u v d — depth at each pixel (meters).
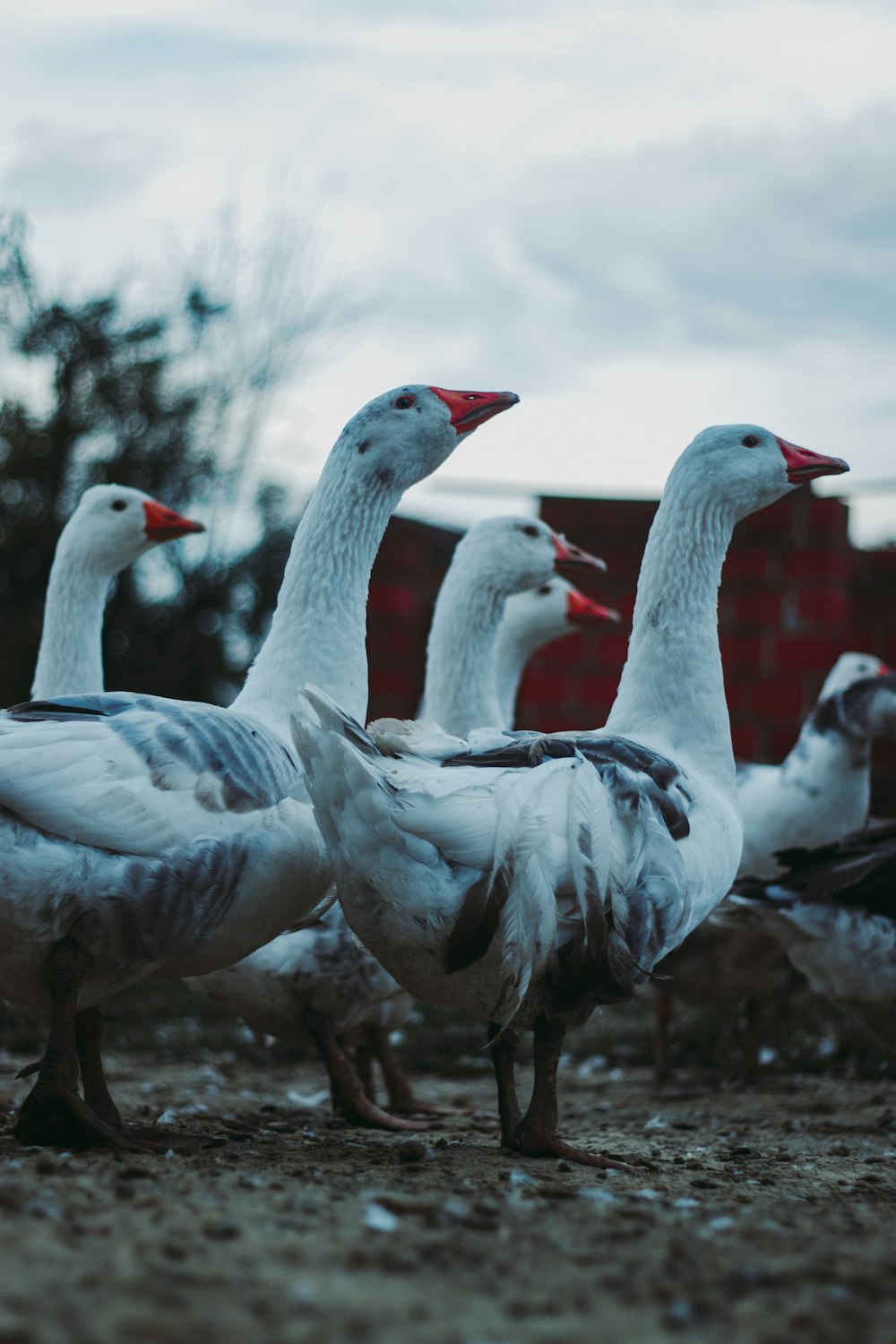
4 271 15.02
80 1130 4.17
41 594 14.76
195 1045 8.77
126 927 4.18
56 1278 2.53
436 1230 3.11
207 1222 3.03
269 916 4.51
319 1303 2.49
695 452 5.17
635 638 5.12
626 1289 2.69
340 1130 5.79
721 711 5.02
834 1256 3.03
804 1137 5.73
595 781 4.10
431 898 3.96
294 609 5.18
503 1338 2.36
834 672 10.50
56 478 14.97
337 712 3.99
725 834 4.55
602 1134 5.82
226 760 4.33
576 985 4.17
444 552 14.38
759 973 7.54
